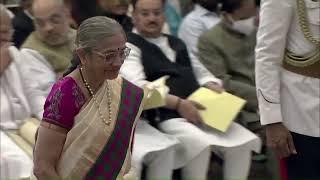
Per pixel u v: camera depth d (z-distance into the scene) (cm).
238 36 898
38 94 759
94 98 429
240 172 776
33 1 823
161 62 812
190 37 966
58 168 438
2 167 666
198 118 774
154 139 730
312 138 537
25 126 731
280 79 538
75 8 862
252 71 900
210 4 965
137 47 802
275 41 521
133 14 820
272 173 784
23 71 766
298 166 550
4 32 750
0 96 751
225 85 877
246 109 875
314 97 529
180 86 816
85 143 429
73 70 440
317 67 523
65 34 788
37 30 784
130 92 443
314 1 511
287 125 541
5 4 996
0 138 706
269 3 518
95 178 434
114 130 430
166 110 789
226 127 768
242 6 888
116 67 422
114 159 436
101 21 419
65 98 426
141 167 700
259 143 780
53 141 430
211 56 888
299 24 517
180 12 1086
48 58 778
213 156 827
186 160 758
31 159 675
